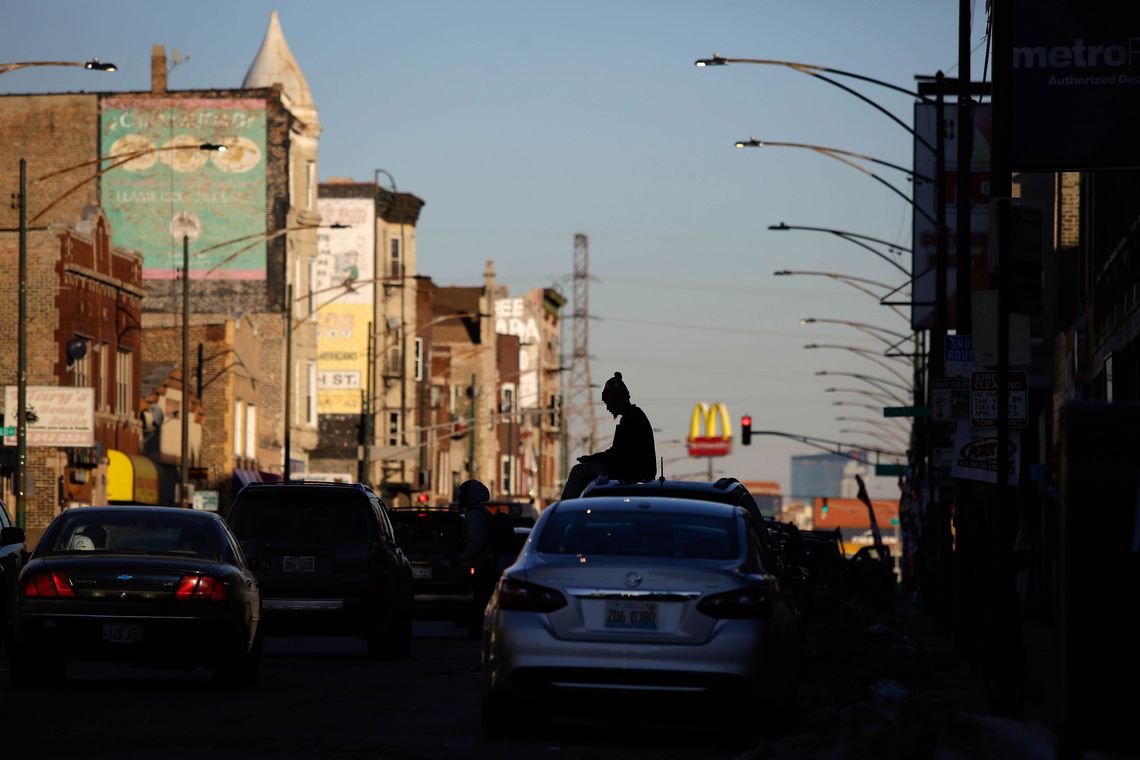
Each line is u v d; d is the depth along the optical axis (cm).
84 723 2330
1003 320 2950
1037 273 3016
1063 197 8362
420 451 18450
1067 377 7638
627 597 2134
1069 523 1506
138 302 10744
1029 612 7325
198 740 2150
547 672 2130
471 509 4088
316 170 14838
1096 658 1495
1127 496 1495
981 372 3231
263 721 2397
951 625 4881
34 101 13612
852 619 3247
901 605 10188
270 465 13838
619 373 2998
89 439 8469
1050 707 2923
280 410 14050
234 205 13812
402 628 4119
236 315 13862
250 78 15400
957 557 3916
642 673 2114
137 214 13750
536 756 2047
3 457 8962
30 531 9112
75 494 9406
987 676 2791
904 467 12275
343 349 17025
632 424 2955
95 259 9944
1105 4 3453
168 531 3050
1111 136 3453
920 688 3136
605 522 2259
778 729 2184
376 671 3519
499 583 2223
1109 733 1492
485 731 2238
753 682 2117
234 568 3006
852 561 7975
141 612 2883
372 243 17075
